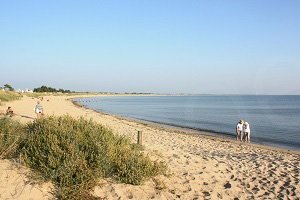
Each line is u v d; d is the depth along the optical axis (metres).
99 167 7.29
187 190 7.95
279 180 9.89
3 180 6.57
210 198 7.59
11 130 8.51
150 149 11.77
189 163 10.59
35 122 9.33
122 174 7.48
